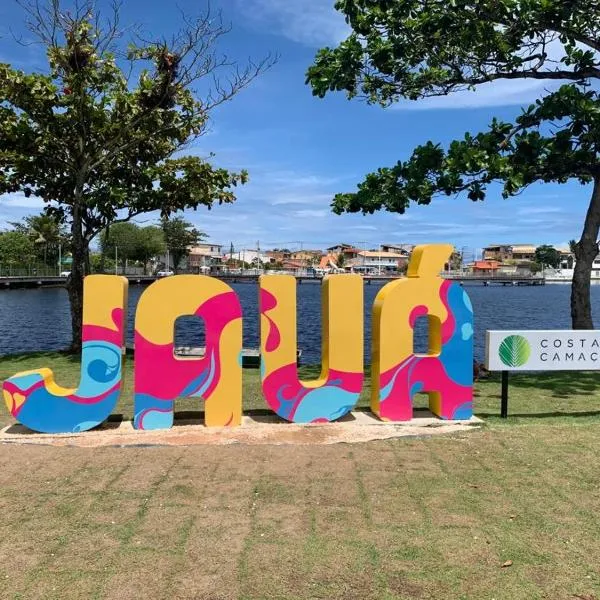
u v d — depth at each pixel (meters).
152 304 7.47
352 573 4.10
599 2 11.51
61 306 43.72
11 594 3.86
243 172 16.47
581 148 11.73
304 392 7.78
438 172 11.54
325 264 145.75
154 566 4.19
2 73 13.25
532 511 5.02
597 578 4.02
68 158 15.05
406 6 11.75
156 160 16.09
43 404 7.35
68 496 5.33
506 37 12.11
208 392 7.59
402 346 7.86
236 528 4.74
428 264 7.90
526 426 7.55
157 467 6.06
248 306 45.16
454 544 4.48
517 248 156.00
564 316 41.16
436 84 12.89
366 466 6.09
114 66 14.30
